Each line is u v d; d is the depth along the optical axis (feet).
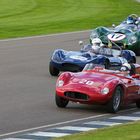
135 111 138.31
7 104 138.00
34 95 152.35
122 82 135.23
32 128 113.29
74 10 421.18
